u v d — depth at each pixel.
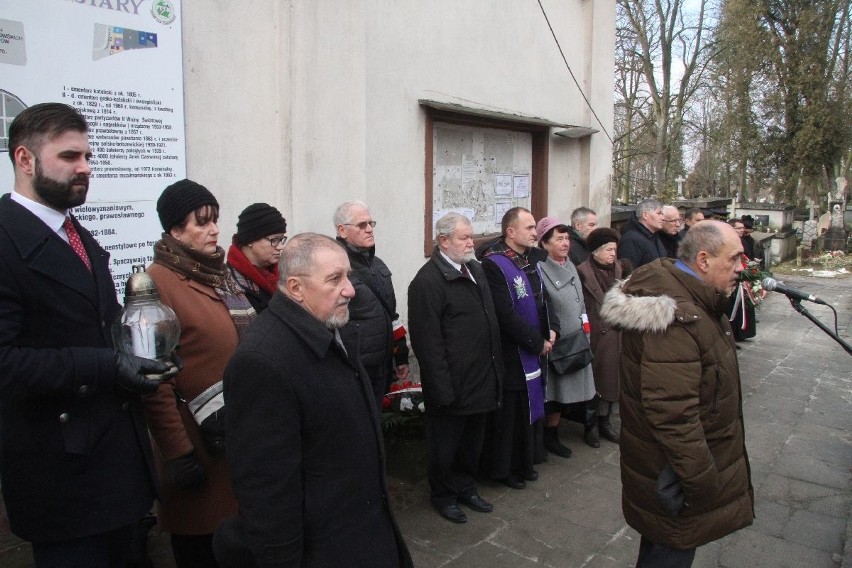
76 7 2.86
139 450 1.92
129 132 3.09
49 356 1.65
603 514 3.46
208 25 3.41
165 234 2.29
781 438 4.68
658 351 2.10
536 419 3.77
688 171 31.89
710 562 3.05
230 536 1.70
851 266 15.11
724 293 2.19
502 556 3.04
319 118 3.99
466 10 5.53
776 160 20.23
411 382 4.46
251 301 2.56
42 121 1.72
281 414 1.59
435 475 3.39
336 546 1.69
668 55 22.36
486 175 6.06
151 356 1.85
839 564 3.05
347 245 3.29
